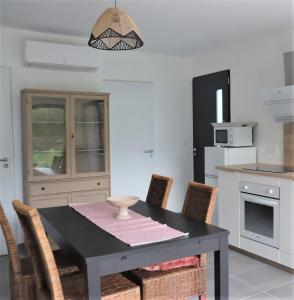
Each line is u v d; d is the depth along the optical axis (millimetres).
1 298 2754
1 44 3811
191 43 4488
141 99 4977
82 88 4305
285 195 3141
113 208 2678
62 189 3832
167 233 2014
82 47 3984
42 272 2053
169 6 3131
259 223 3457
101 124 4125
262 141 4207
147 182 5059
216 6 3146
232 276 3125
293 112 3447
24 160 3809
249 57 4348
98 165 4148
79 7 3176
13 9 3230
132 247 1797
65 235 2008
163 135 5191
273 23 3650
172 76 5234
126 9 3211
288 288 2885
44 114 3795
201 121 5215
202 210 2471
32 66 3932
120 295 1952
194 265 2301
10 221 3875
